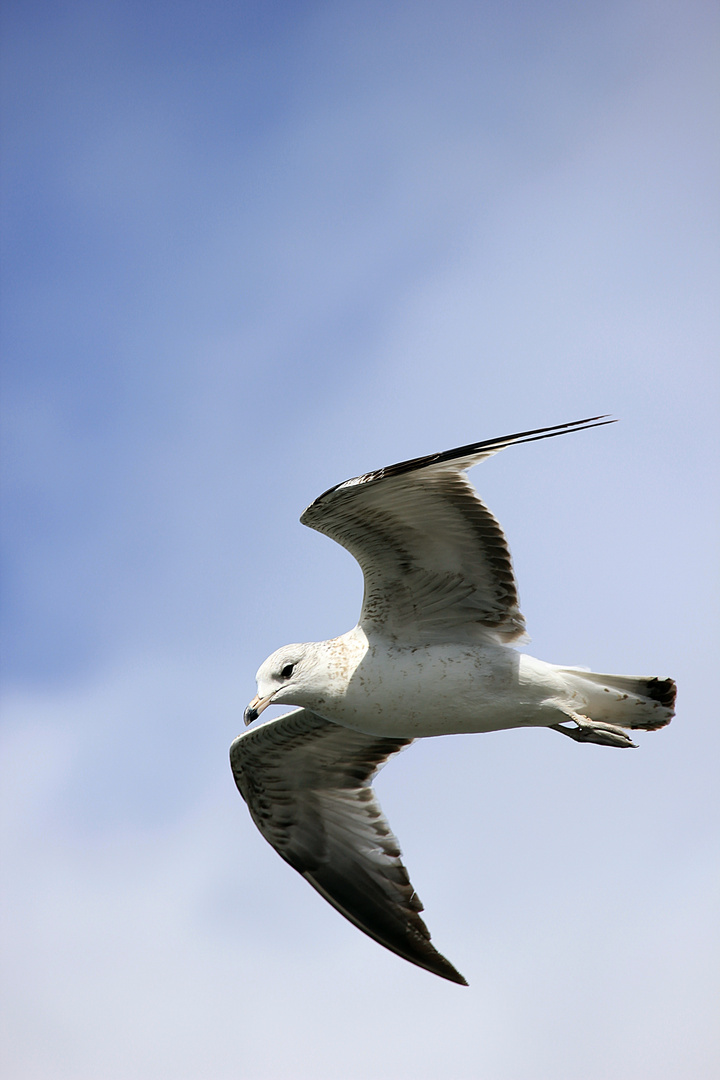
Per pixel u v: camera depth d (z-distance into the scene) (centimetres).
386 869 1518
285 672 1380
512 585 1318
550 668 1337
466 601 1347
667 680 1316
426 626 1362
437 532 1282
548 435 1135
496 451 1159
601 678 1329
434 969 1459
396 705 1346
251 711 1352
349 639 1366
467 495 1241
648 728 1342
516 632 1352
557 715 1339
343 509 1236
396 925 1493
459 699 1335
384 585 1344
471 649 1342
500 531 1277
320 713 1378
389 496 1221
